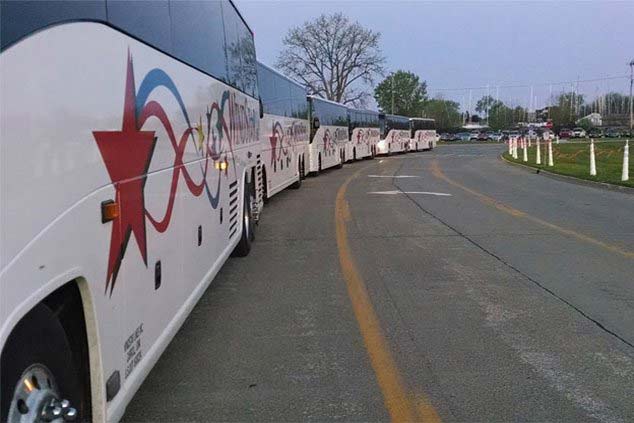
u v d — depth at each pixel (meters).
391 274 8.54
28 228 2.52
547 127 134.25
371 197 18.70
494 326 6.28
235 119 8.95
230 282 8.20
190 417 4.34
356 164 40.56
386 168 35.12
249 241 10.00
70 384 3.12
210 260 6.60
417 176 27.92
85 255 3.09
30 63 2.58
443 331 6.13
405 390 4.77
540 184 23.16
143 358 4.05
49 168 2.72
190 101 5.75
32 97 2.59
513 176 27.50
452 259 9.48
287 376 5.05
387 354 5.51
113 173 3.53
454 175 28.33
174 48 5.18
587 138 109.94
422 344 5.77
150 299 4.23
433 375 5.05
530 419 4.29
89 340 3.21
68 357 3.11
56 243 2.77
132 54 4.00
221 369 5.21
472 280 8.17
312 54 86.31
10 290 2.37
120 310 3.61
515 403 4.54
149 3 4.44
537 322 6.40
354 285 7.93
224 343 5.85
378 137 52.38
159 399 4.63
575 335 6.00
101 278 3.30
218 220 7.16
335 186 23.12
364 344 5.78
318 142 29.00
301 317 6.63
